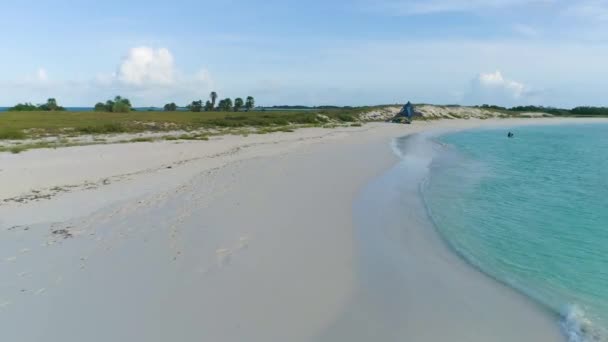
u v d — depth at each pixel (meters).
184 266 8.18
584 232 11.25
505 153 31.69
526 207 13.97
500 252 9.70
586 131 66.12
